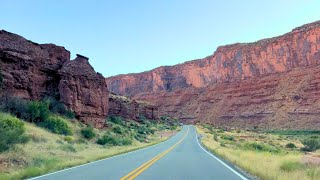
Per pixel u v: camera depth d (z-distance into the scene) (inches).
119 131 2250.2
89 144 1508.4
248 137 3779.5
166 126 5068.9
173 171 642.2
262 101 7003.0
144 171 634.8
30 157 791.7
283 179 450.9
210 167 726.5
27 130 1269.7
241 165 717.9
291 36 7313.0
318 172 506.9
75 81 1936.5
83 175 565.0
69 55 2055.9
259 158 864.3
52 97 1830.7
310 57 6865.2
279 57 7421.3
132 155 1087.0
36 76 1755.7
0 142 768.3
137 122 4111.7
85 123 1948.8
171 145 1847.9
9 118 1205.1
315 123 5502.0
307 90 6215.6
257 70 7864.2
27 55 1708.9
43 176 548.1
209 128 5447.8
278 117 6220.5
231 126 7007.9
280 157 930.1
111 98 3752.5
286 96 6520.7
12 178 494.3
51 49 1914.4
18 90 1612.9
